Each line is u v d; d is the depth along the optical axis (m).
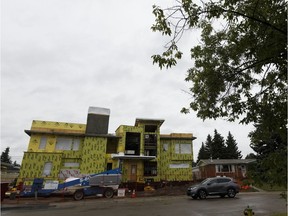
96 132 32.19
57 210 15.14
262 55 5.39
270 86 6.01
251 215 9.74
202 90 6.77
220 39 6.37
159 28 5.19
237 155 62.75
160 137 35.16
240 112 6.20
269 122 5.57
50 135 30.75
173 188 28.39
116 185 23.45
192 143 35.97
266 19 5.25
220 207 14.55
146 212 13.36
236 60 6.21
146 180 31.86
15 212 14.57
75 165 30.55
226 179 21.44
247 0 5.39
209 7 5.16
